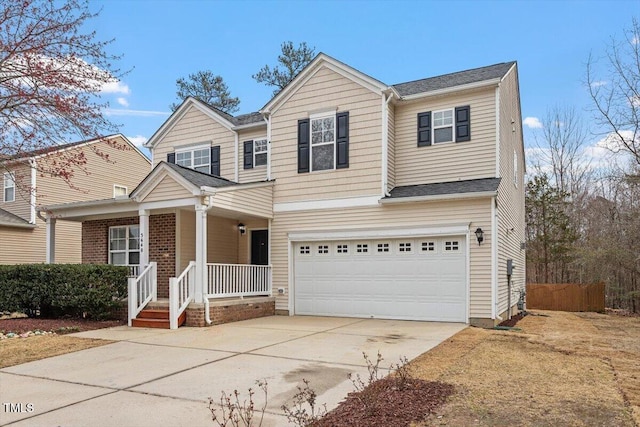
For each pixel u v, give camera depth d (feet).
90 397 18.52
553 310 66.59
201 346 29.19
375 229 43.11
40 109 34.83
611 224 75.66
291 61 93.76
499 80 41.63
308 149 46.91
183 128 59.36
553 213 86.33
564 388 19.24
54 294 40.45
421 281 41.39
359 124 44.68
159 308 40.09
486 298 38.40
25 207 66.80
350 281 44.60
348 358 25.30
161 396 18.58
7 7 32.53
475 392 18.51
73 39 34.40
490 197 38.42
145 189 41.96
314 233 45.93
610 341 32.83
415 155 45.47
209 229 48.47
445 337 32.14
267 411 16.60
